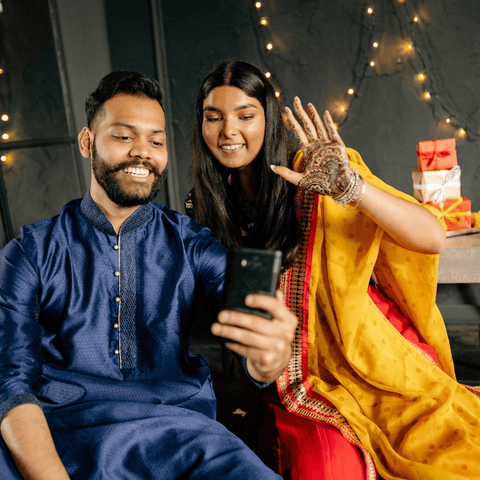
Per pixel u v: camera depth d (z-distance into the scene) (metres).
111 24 3.13
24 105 2.65
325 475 0.96
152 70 3.11
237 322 0.72
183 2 2.97
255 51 2.95
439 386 1.15
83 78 2.94
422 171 1.97
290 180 1.16
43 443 0.78
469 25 2.68
